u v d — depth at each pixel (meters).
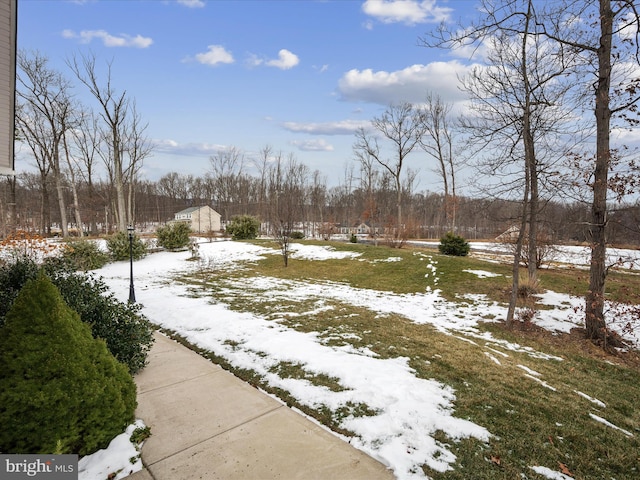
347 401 3.68
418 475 2.60
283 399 3.75
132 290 8.69
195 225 50.84
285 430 3.15
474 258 16.39
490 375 4.61
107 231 38.84
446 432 3.18
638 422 3.62
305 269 14.80
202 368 4.59
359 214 53.50
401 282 11.90
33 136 26.34
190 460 2.69
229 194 54.25
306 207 50.88
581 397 4.13
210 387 4.02
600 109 6.03
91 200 34.50
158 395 3.80
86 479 2.42
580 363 5.36
